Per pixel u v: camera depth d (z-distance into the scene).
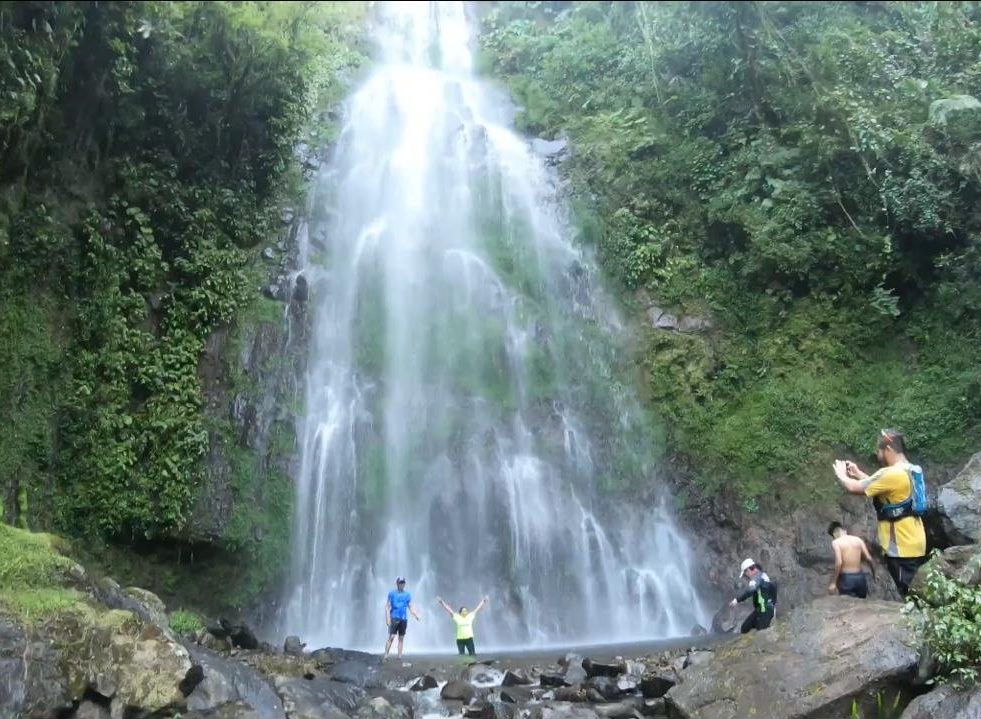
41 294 14.56
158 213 16.89
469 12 29.08
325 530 15.27
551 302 19.22
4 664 7.51
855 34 19.12
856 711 7.22
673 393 17.66
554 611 15.06
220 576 14.23
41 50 14.05
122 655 8.11
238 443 15.27
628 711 8.70
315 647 14.02
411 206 20.83
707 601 15.53
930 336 16.39
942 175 16.06
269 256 18.11
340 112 22.53
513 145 22.64
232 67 18.22
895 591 14.29
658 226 20.00
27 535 9.27
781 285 17.98
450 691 9.90
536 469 16.34
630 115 21.98
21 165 14.45
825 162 17.69
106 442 14.27
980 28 17.61
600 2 26.80
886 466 8.49
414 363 17.62
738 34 20.30
